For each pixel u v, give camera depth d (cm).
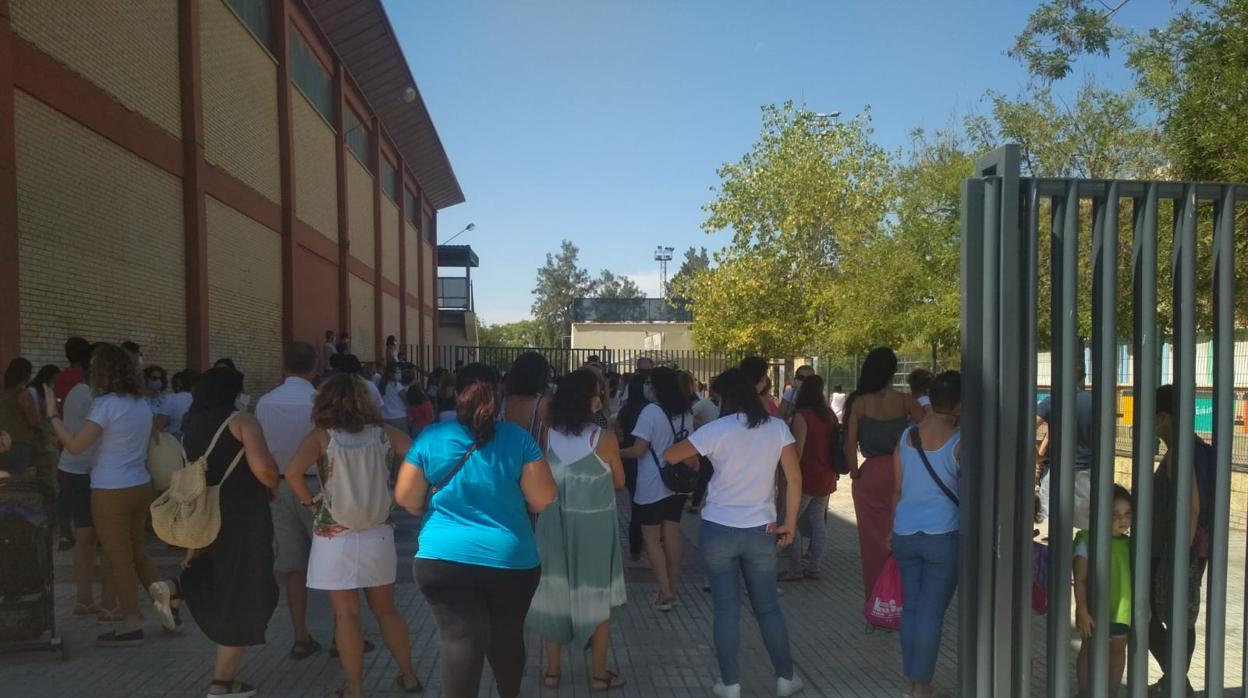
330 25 2238
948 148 1939
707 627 631
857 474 629
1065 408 397
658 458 675
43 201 1022
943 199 1914
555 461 502
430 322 4225
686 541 968
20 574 537
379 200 2958
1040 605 467
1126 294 1167
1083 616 431
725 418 489
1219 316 411
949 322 1803
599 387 534
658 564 675
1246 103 905
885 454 618
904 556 475
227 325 1606
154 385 916
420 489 397
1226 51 922
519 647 396
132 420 568
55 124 1052
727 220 2888
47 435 726
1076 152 1547
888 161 2741
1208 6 949
